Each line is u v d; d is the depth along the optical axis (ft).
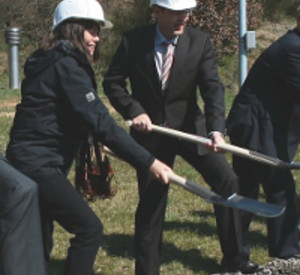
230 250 18.49
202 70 17.48
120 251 20.93
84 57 14.53
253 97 18.71
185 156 17.84
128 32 17.70
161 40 17.24
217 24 65.10
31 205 13.60
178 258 20.25
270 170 18.20
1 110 48.73
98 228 14.79
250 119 18.53
